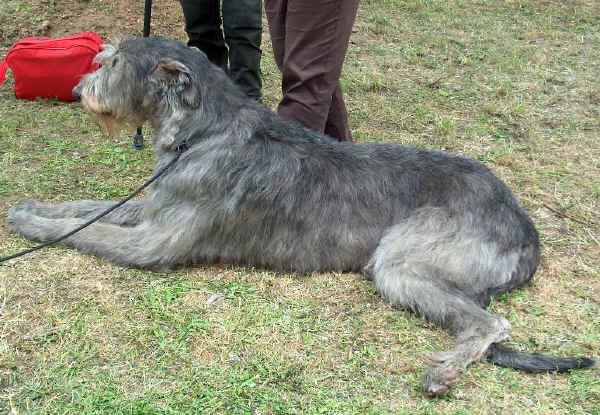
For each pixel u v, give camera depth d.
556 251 4.36
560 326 3.64
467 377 3.21
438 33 8.67
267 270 4.00
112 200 4.62
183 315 3.53
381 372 3.24
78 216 4.26
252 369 3.20
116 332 3.36
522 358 3.26
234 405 2.98
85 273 3.80
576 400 3.11
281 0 4.37
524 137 6.02
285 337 3.43
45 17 7.43
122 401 2.94
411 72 7.40
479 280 3.60
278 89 6.68
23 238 4.07
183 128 3.78
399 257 3.64
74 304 3.53
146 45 3.79
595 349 3.47
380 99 6.64
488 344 3.25
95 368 3.12
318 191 3.79
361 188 3.82
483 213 3.68
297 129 4.01
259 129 3.86
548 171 5.41
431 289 3.48
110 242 3.89
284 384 3.12
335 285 3.88
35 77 5.87
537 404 3.07
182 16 7.93
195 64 3.81
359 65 7.45
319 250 3.88
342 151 3.95
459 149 5.72
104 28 7.43
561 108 6.66
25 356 3.16
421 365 3.29
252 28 5.29
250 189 3.74
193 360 3.23
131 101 3.79
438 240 3.61
